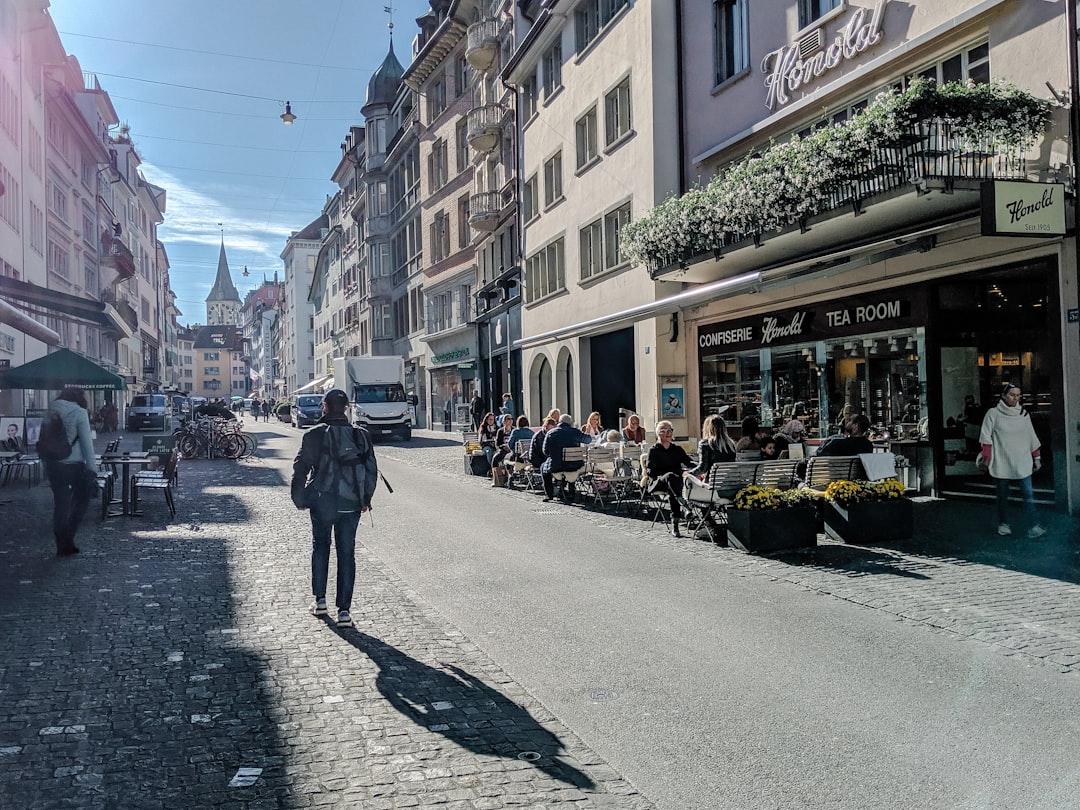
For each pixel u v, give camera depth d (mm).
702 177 19297
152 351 84062
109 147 54469
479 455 19984
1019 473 10086
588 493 15750
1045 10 11016
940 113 10719
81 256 43688
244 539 11016
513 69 29922
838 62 14773
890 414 14180
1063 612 6988
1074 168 10555
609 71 22500
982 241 12086
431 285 44125
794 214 12930
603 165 23031
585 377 25016
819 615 7121
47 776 4172
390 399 36000
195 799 3936
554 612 7367
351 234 69312
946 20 12523
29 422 19438
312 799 3934
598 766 4312
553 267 27469
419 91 45156
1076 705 5059
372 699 5250
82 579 8570
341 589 6906
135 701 5188
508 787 4066
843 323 15195
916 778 4156
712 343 19438
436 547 10547
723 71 18672
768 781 4141
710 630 6746
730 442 11852
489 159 35219
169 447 17688
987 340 12586
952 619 6863
